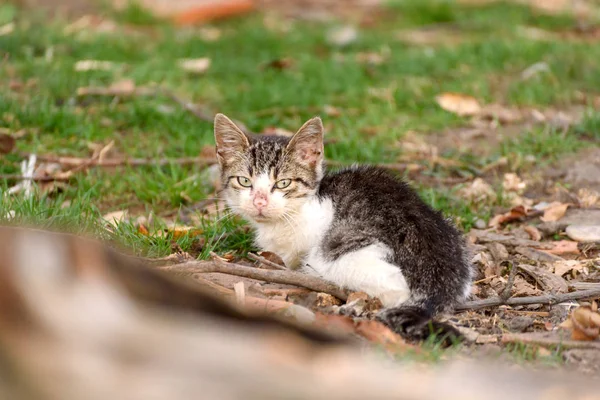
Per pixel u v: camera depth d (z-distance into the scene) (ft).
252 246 31.14
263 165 29.32
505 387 18.72
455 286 25.94
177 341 18.03
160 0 69.87
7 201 31.60
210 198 34.53
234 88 49.32
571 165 39.68
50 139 40.98
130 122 43.60
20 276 18.06
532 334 24.26
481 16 67.15
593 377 21.52
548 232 33.30
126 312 18.29
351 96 48.14
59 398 17.20
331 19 68.90
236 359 17.72
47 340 17.61
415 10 69.41
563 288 28.17
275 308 24.54
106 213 34.14
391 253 26.02
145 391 17.10
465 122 45.01
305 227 28.53
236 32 62.03
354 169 30.01
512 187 36.86
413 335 23.63
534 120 45.44
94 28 60.80
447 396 17.79
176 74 50.65
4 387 17.22
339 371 17.79
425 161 39.73
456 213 34.60
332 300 26.73
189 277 25.44
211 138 41.52
